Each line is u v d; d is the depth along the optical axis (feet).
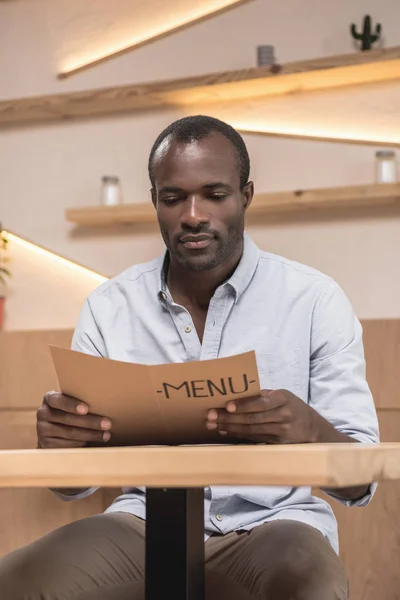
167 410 5.22
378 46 14.23
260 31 14.99
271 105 14.78
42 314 15.98
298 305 7.09
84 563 5.93
